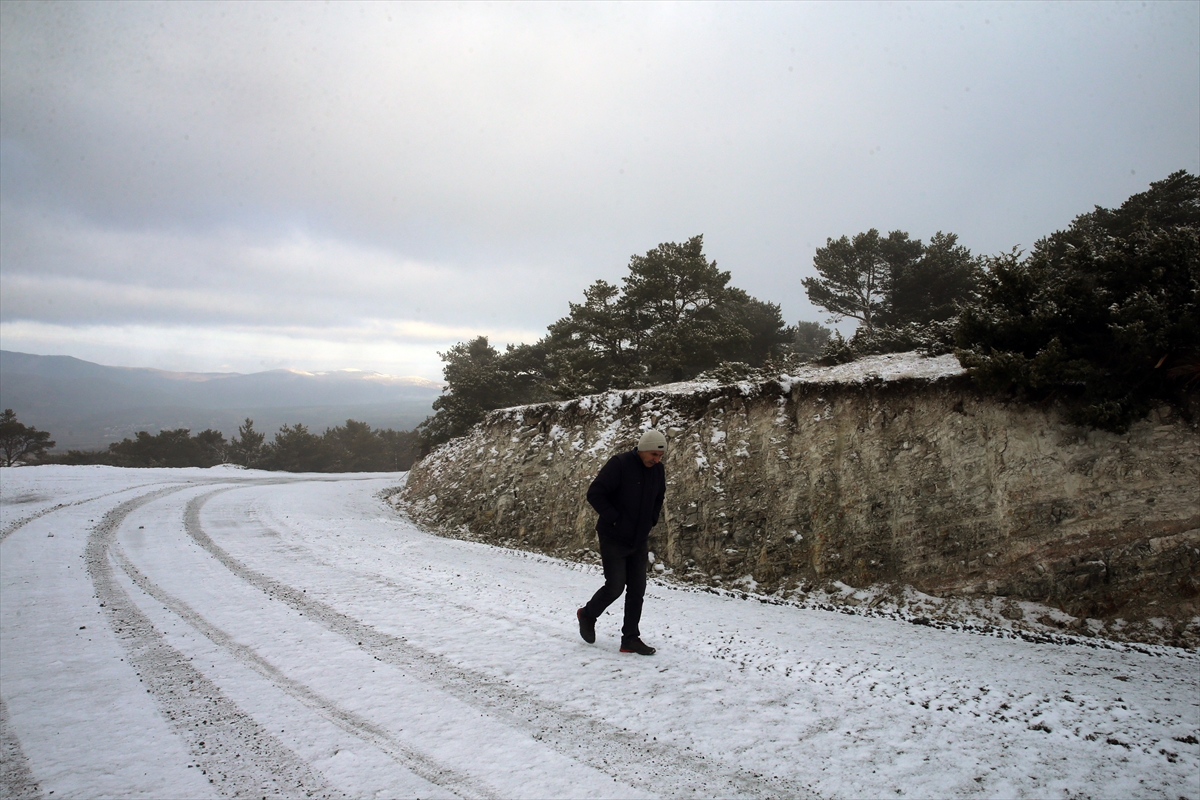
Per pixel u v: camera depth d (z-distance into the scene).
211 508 15.60
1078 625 6.96
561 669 5.06
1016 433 8.58
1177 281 7.88
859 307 32.06
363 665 5.05
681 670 5.14
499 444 18.03
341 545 11.30
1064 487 7.91
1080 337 8.48
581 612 5.76
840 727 4.07
